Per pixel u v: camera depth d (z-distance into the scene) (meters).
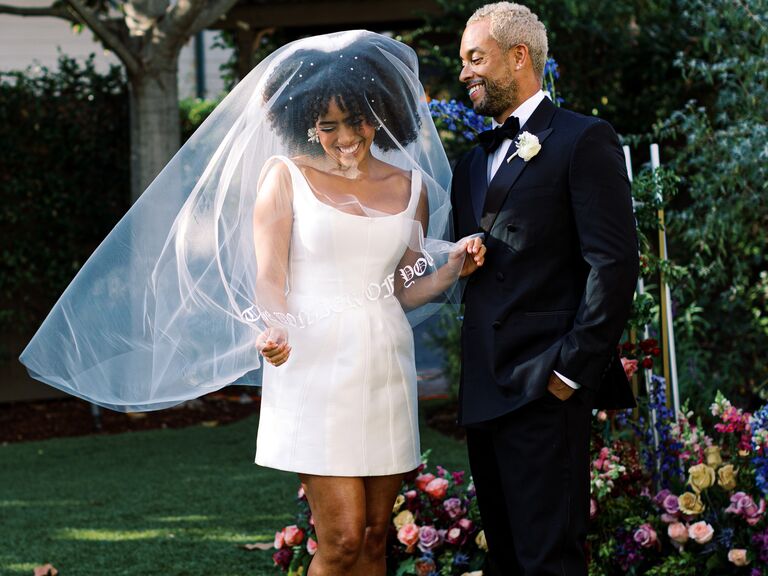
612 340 2.72
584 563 2.85
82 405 7.68
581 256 2.86
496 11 2.92
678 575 3.26
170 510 4.88
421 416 6.94
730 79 6.09
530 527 2.83
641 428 3.67
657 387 3.60
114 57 11.48
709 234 5.41
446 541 3.41
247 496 5.09
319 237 2.89
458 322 6.69
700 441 3.65
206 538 4.41
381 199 3.02
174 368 3.17
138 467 5.84
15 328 7.79
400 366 3.01
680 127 5.60
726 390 5.73
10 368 7.79
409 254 3.06
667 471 3.62
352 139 2.95
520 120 2.94
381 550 3.10
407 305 3.15
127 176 7.88
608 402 3.01
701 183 5.42
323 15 8.24
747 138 5.14
